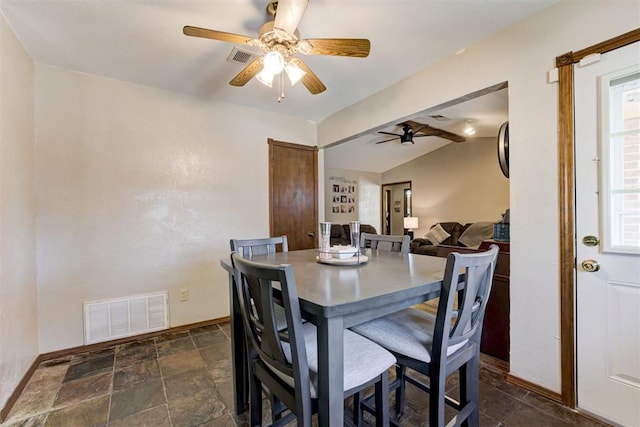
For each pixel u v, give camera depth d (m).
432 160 7.08
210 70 2.49
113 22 1.86
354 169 7.65
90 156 2.52
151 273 2.78
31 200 2.20
